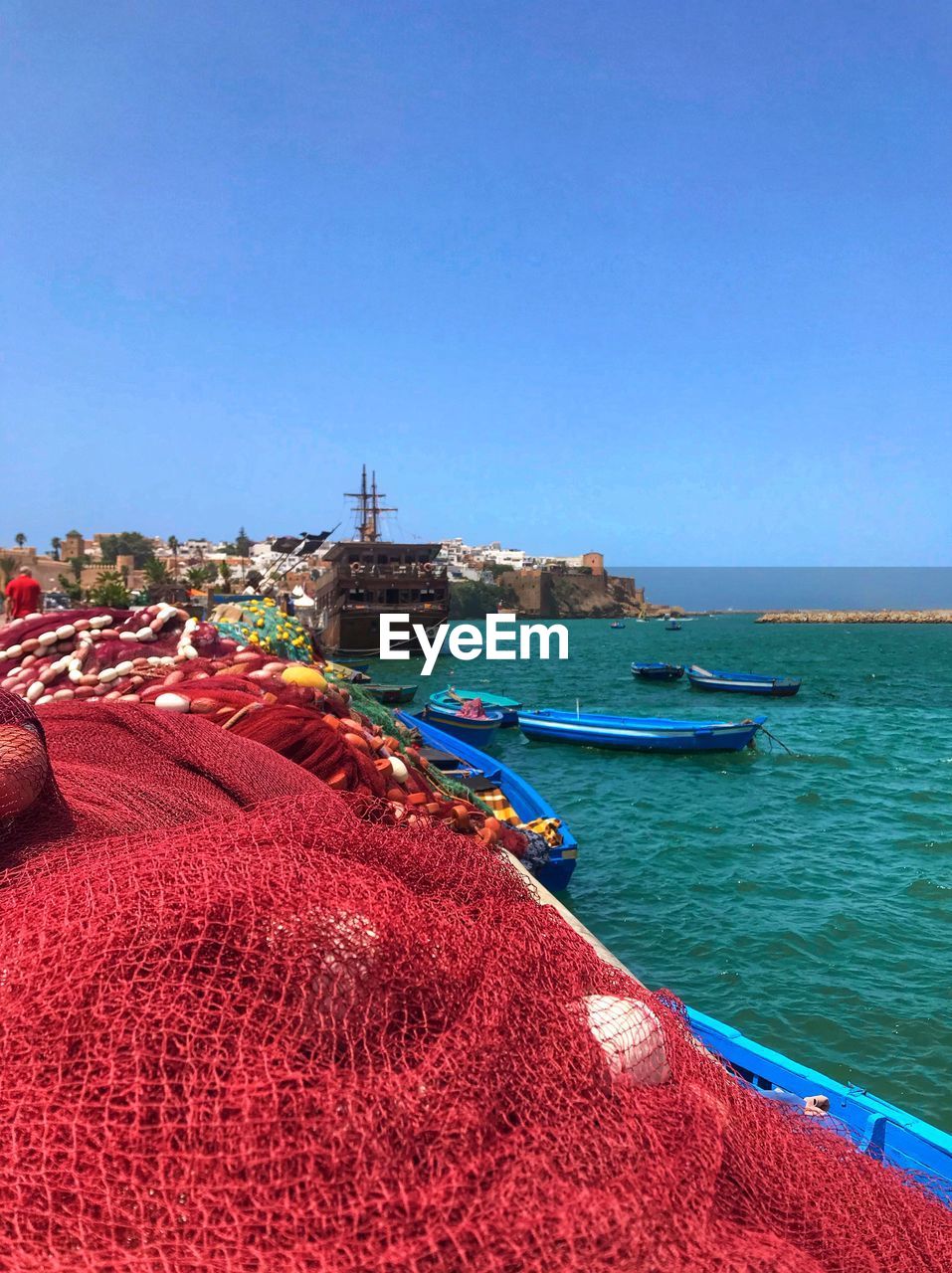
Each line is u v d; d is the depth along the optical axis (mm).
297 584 126250
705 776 28219
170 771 3592
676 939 14148
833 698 54125
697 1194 1562
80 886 1889
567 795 25734
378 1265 1255
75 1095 1421
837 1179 2031
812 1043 10812
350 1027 1609
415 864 2318
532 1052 1720
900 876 17234
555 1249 1344
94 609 7199
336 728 5070
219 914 1691
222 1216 1298
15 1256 1275
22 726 2834
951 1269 1910
